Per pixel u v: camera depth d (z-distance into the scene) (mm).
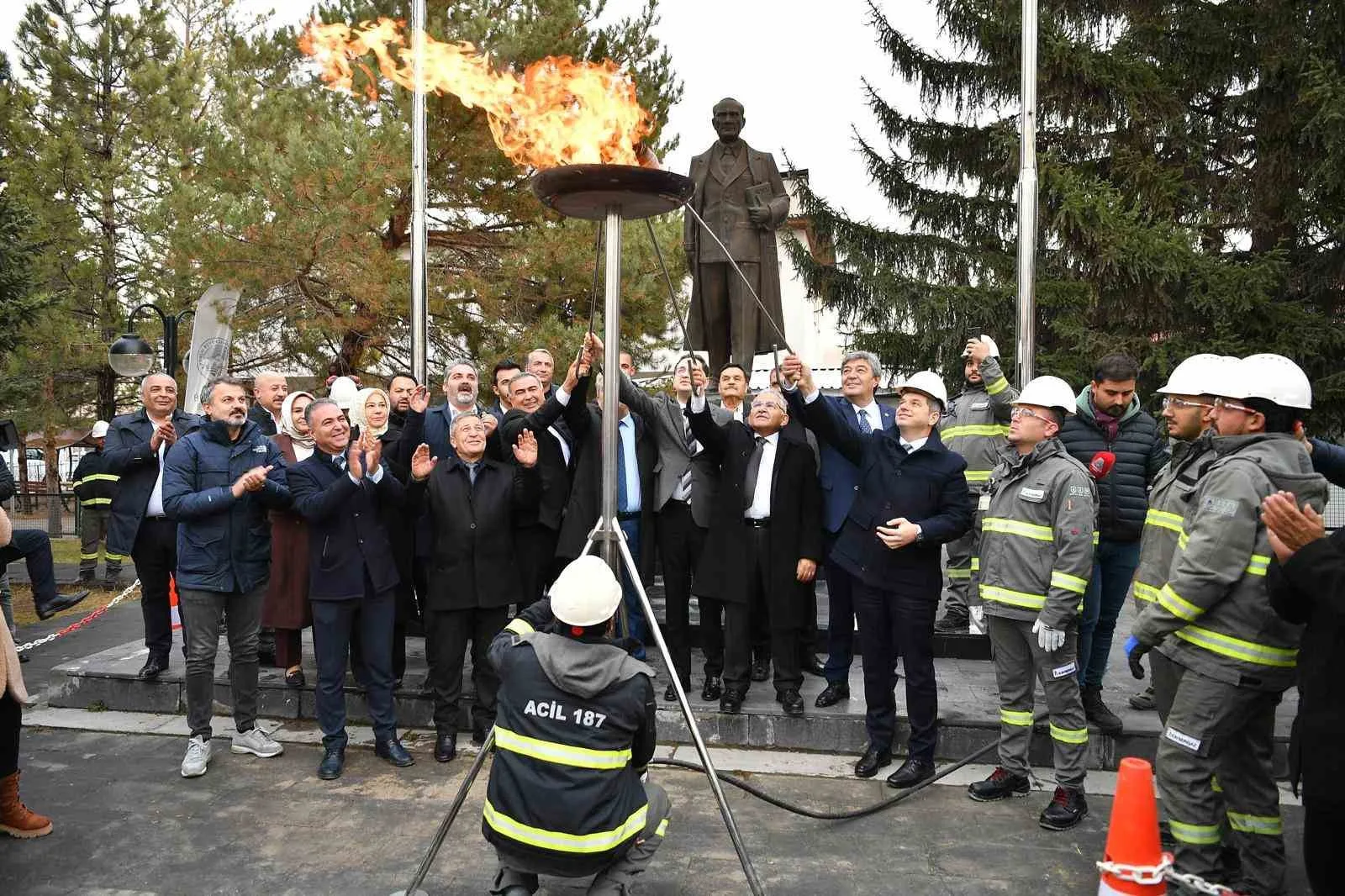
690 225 7859
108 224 17516
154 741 5609
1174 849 4199
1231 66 13516
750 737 5422
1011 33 13461
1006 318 13820
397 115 12266
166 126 15914
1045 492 4531
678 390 6262
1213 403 3848
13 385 10688
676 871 4000
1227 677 3434
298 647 6023
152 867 4023
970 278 15023
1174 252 12008
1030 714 4738
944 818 4531
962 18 14047
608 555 3814
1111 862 2654
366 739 5637
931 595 4832
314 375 14625
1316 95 11477
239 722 5363
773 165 7793
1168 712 3953
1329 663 2811
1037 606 4523
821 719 5352
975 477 6453
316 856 4133
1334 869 2820
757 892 3369
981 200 15266
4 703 4215
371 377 14203
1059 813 4398
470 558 5336
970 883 3895
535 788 2973
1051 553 4539
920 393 4934
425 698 5852
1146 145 13562
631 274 12570
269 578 5457
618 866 3191
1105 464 5219
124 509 6070
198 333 11867
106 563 12391
